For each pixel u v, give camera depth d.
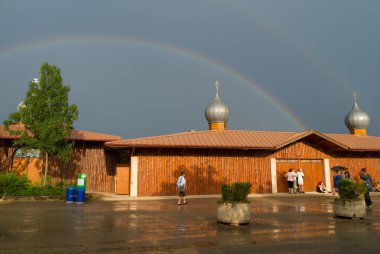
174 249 7.99
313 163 30.16
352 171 31.05
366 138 34.62
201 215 14.14
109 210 15.86
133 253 7.59
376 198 23.88
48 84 24.09
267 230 10.65
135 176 25.30
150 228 10.81
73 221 12.20
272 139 29.28
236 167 27.67
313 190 29.69
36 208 16.55
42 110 23.48
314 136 29.27
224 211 11.78
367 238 9.50
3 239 8.96
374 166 31.97
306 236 9.73
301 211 15.96
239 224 11.64
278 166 29.08
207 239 9.19
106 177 29.27
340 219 13.20
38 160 28.30
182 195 19.44
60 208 16.59
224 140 27.67
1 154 27.67
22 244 8.38
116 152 29.75
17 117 22.98
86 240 8.88
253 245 8.50
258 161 28.31
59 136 23.31
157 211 15.57
